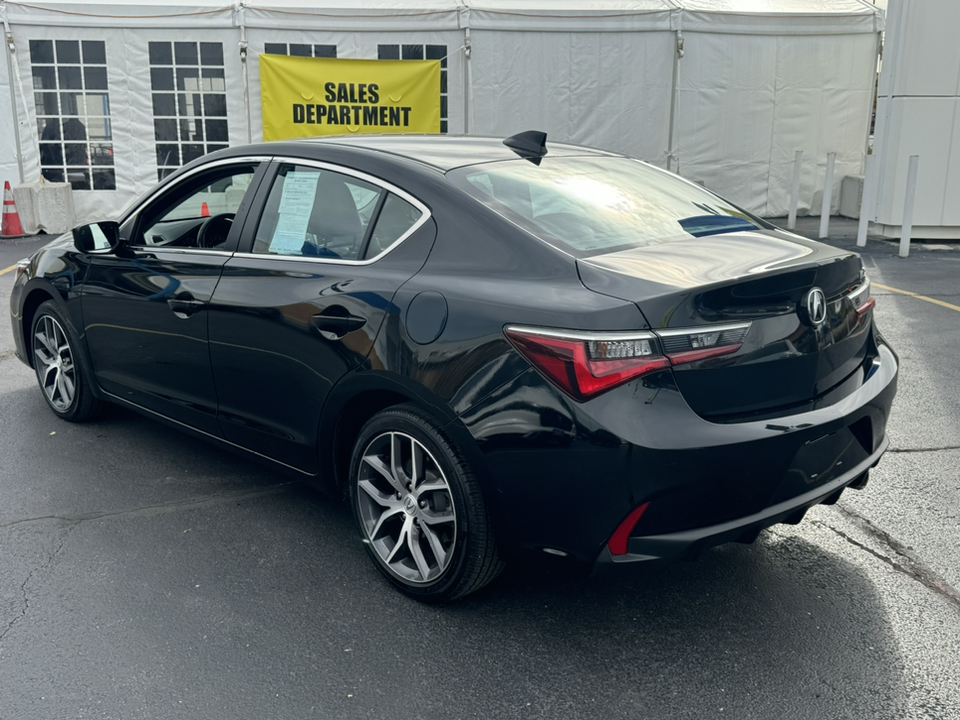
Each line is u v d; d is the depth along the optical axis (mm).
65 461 4336
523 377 2619
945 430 4801
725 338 2557
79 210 13305
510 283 2766
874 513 3809
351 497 3268
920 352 6355
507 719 2484
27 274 4887
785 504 2723
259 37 12852
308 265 3346
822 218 12445
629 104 13555
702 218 3324
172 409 4074
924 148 11703
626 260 2773
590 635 2893
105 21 12656
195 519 3727
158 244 4141
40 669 2686
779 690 2605
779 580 3246
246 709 2516
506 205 3021
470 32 12992
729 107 13812
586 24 13133
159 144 13203
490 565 2898
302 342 3260
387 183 3211
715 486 2547
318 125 13055
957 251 11312
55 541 3516
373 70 12969
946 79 11453
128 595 3121
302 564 3357
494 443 2686
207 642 2840
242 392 3617
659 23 13219
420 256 3029
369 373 3008
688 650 2809
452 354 2773
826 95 14094
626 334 2479
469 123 13336
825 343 2816
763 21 13445
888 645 2830
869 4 14195
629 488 2500
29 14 12531
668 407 2502
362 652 2795
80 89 12945
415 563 3127
